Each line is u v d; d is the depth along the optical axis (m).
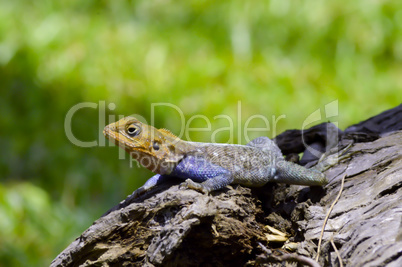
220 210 3.04
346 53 6.59
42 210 6.20
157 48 6.68
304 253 2.93
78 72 6.64
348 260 2.67
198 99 6.30
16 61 6.84
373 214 2.94
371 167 3.45
